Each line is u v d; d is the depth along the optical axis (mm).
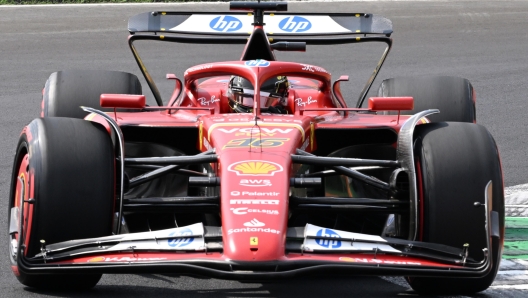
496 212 18516
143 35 29625
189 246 17125
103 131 19484
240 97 23703
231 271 16156
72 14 63844
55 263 17188
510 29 61500
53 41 56875
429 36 59500
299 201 19094
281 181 18078
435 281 18984
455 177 18625
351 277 21141
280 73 23500
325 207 19172
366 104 44281
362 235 17797
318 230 17578
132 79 27812
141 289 19547
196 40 30328
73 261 17188
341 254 17219
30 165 18375
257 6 26672
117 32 59375
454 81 27500
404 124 19781
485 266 17375
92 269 16594
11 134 38219
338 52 55781
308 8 63594
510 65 52500
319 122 22797
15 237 19531
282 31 29891
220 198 18156
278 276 16078
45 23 61281
